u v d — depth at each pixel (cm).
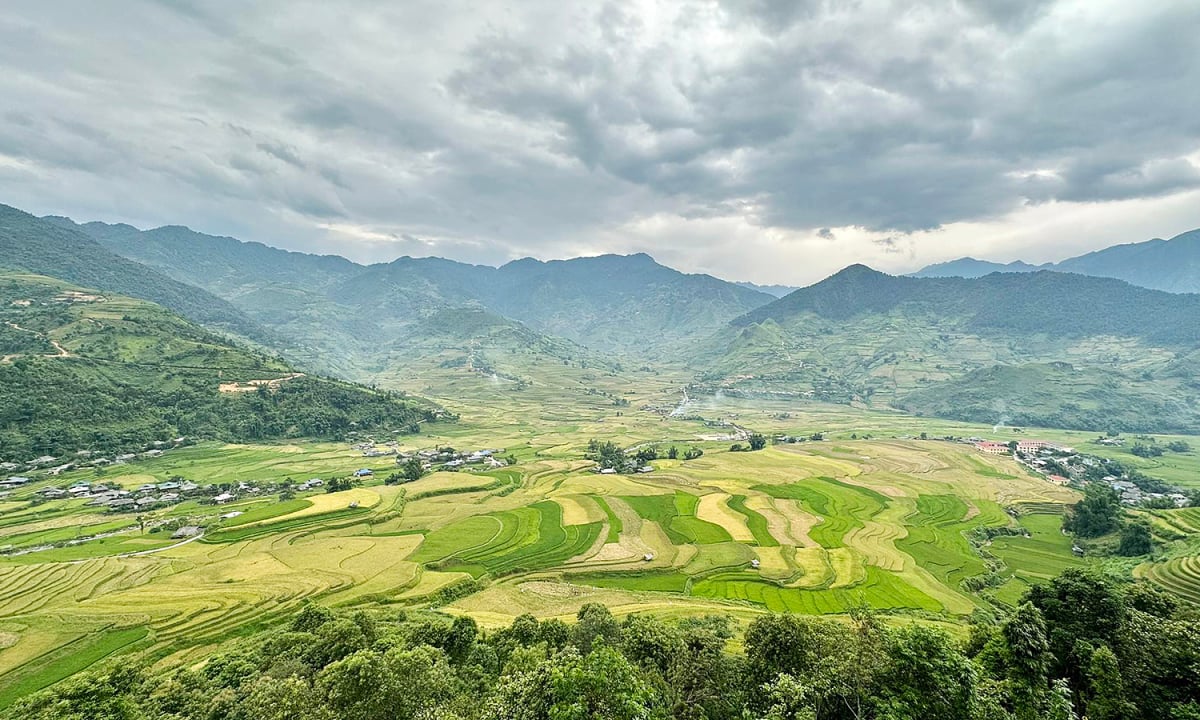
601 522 13775
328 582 9725
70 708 3844
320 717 3559
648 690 3272
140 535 12650
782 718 3319
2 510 14175
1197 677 3631
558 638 5781
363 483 17500
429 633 5750
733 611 8712
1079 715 3806
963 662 3412
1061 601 4497
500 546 12081
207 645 7725
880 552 11969
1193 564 9450
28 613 8362
